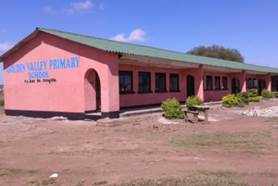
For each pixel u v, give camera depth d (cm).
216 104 3728
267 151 1409
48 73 2703
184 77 3634
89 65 2492
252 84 5447
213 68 3834
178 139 1692
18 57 2877
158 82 3338
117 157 1315
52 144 1616
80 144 1595
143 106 3122
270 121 2416
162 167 1144
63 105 2631
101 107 2445
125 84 2942
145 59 2753
